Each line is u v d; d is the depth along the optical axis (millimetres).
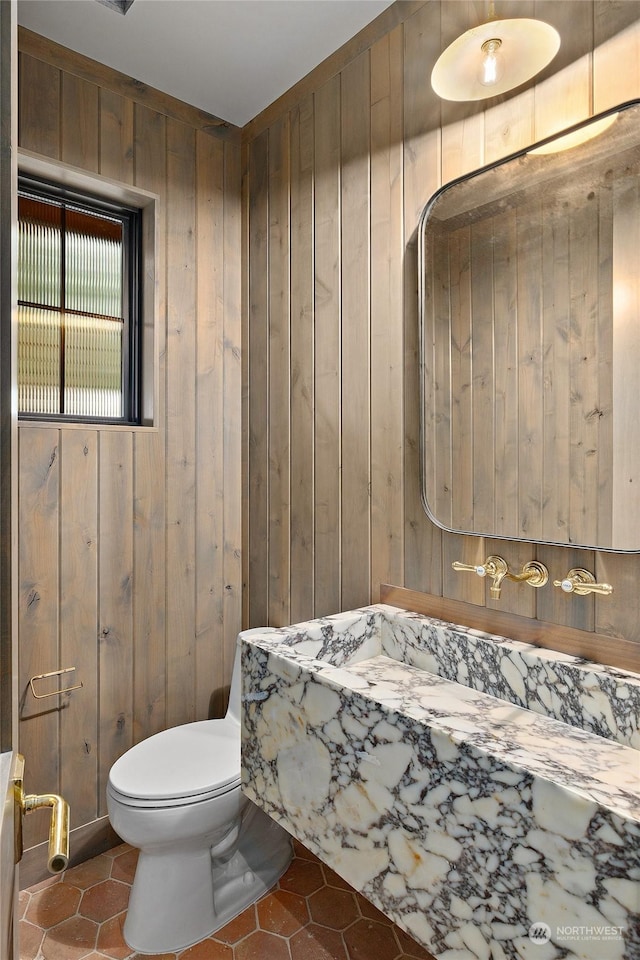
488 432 1542
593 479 1334
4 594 612
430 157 1688
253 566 2387
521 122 1472
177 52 1967
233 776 1656
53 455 1920
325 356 2035
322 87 2037
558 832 874
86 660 2006
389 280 1811
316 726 1299
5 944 579
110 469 2057
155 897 1617
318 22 1844
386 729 1134
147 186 2133
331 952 1598
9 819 603
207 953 1592
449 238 1620
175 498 2238
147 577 2164
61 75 1922
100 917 1718
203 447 2320
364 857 1184
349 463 1953
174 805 1546
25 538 1862
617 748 1208
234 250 2410
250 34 1893
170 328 2211
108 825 2055
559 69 1396
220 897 1748
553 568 1427
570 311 1370
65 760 1956
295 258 2162
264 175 2305
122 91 2068
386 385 1824
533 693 1381
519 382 1474
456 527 1619
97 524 2027
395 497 1807
